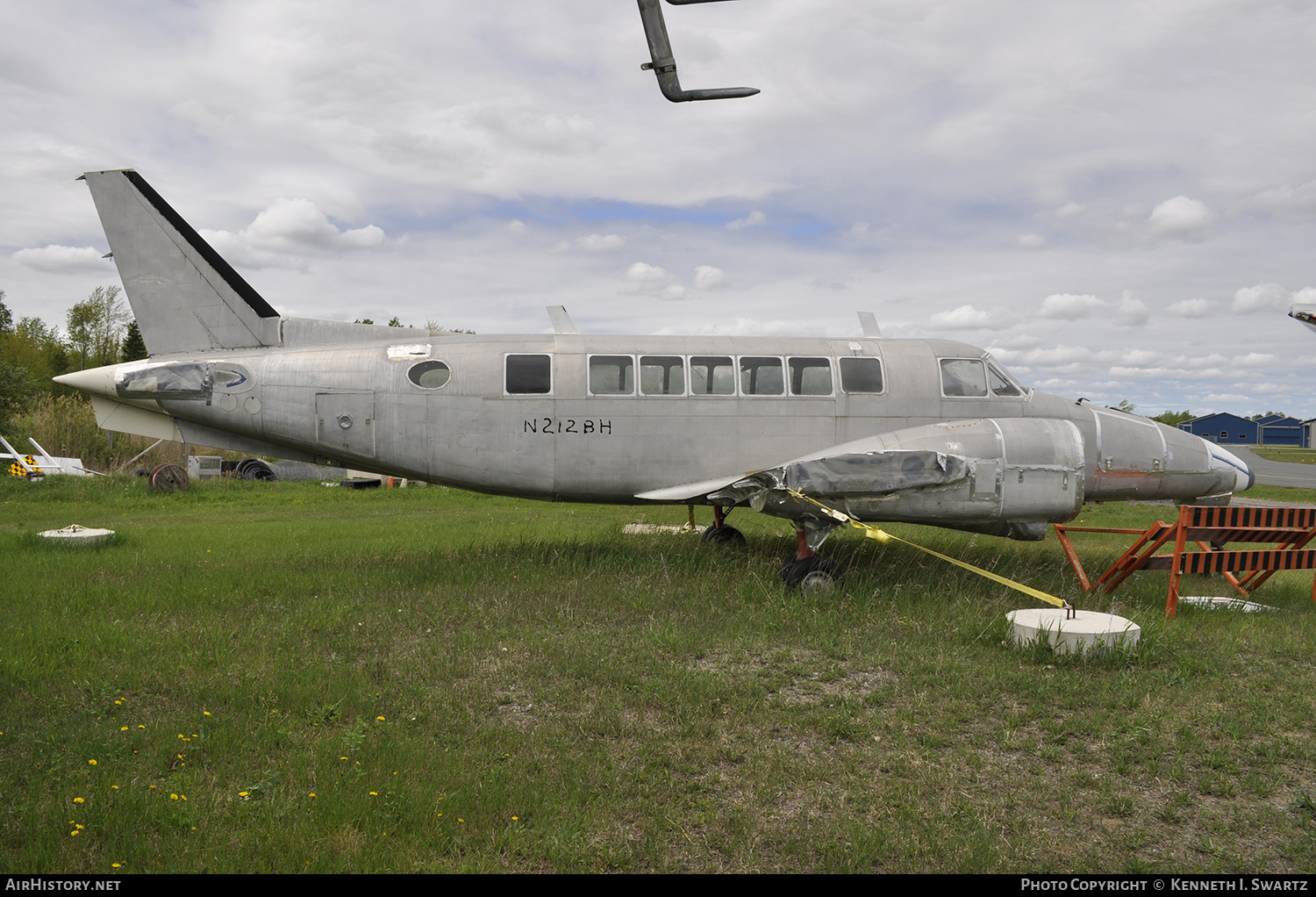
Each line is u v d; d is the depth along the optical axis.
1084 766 4.64
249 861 3.49
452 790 4.14
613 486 10.20
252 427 10.28
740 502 9.90
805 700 5.62
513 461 10.08
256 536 13.25
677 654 6.55
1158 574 10.60
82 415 29.27
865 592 8.56
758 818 4.03
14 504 19.03
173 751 4.53
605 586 8.77
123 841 3.63
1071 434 9.16
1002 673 6.04
